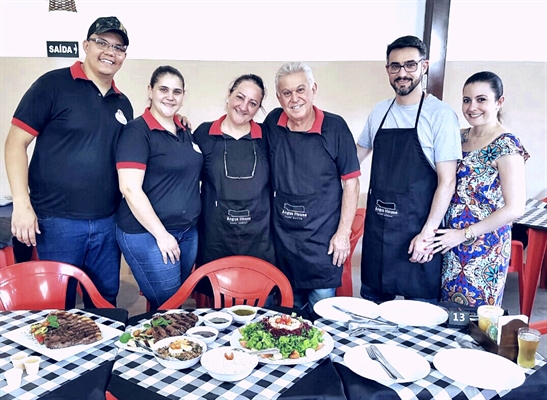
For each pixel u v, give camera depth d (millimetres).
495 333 1607
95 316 1861
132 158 2283
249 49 3500
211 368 1434
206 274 2252
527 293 3434
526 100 4578
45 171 2482
